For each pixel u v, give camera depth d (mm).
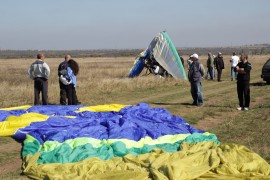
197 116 15469
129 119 12547
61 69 17078
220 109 17000
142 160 8883
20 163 9688
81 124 12180
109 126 11664
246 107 16656
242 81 16453
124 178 7660
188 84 28031
